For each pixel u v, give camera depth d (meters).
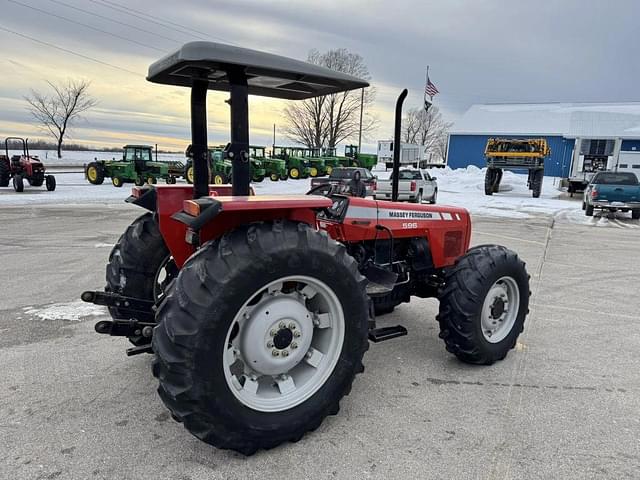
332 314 2.31
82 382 2.75
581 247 8.10
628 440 2.29
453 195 20.03
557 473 2.02
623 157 20.66
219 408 1.95
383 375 2.96
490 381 2.91
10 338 3.41
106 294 2.71
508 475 2.00
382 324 3.91
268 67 2.12
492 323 3.17
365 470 2.01
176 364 1.87
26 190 16.06
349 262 2.29
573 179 19.84
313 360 2.34
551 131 32.69
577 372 3.07
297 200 2.16
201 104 2.55
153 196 2.79
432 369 3.07
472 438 2.27
